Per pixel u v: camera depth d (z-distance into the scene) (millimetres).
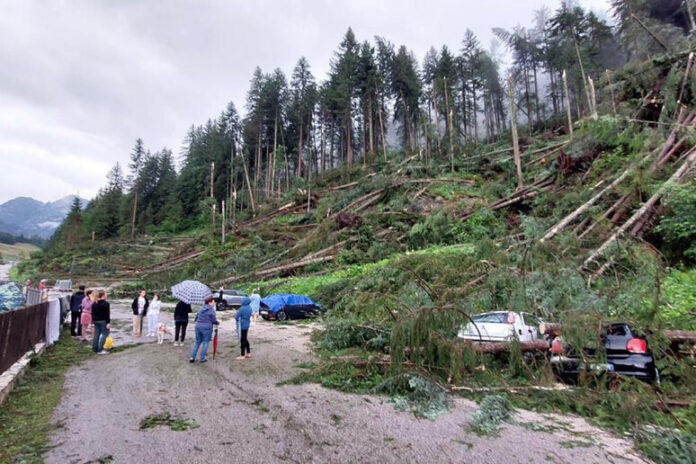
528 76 49531
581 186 18891
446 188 30406
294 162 63188
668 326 6602
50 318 9352
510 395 5594
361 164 48656
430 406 5121
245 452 3762
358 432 4312
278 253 28656
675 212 10719
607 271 8914
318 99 54719
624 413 4656
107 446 3861
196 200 65812
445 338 6031
